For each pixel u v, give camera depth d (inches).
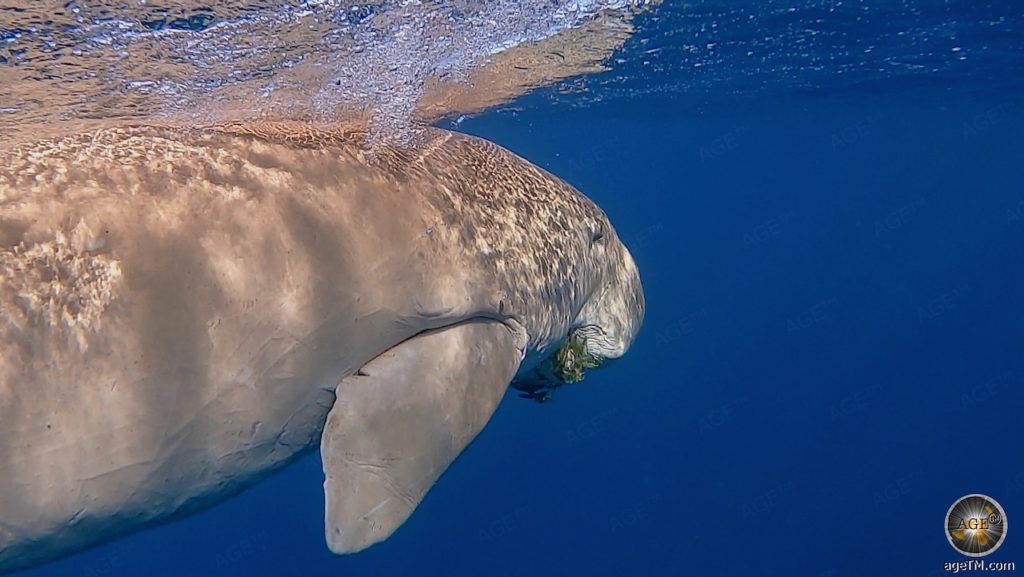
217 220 134.9
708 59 528.1
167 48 220.8
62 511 120.9
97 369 119.9
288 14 219.3
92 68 224.2
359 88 296.4
